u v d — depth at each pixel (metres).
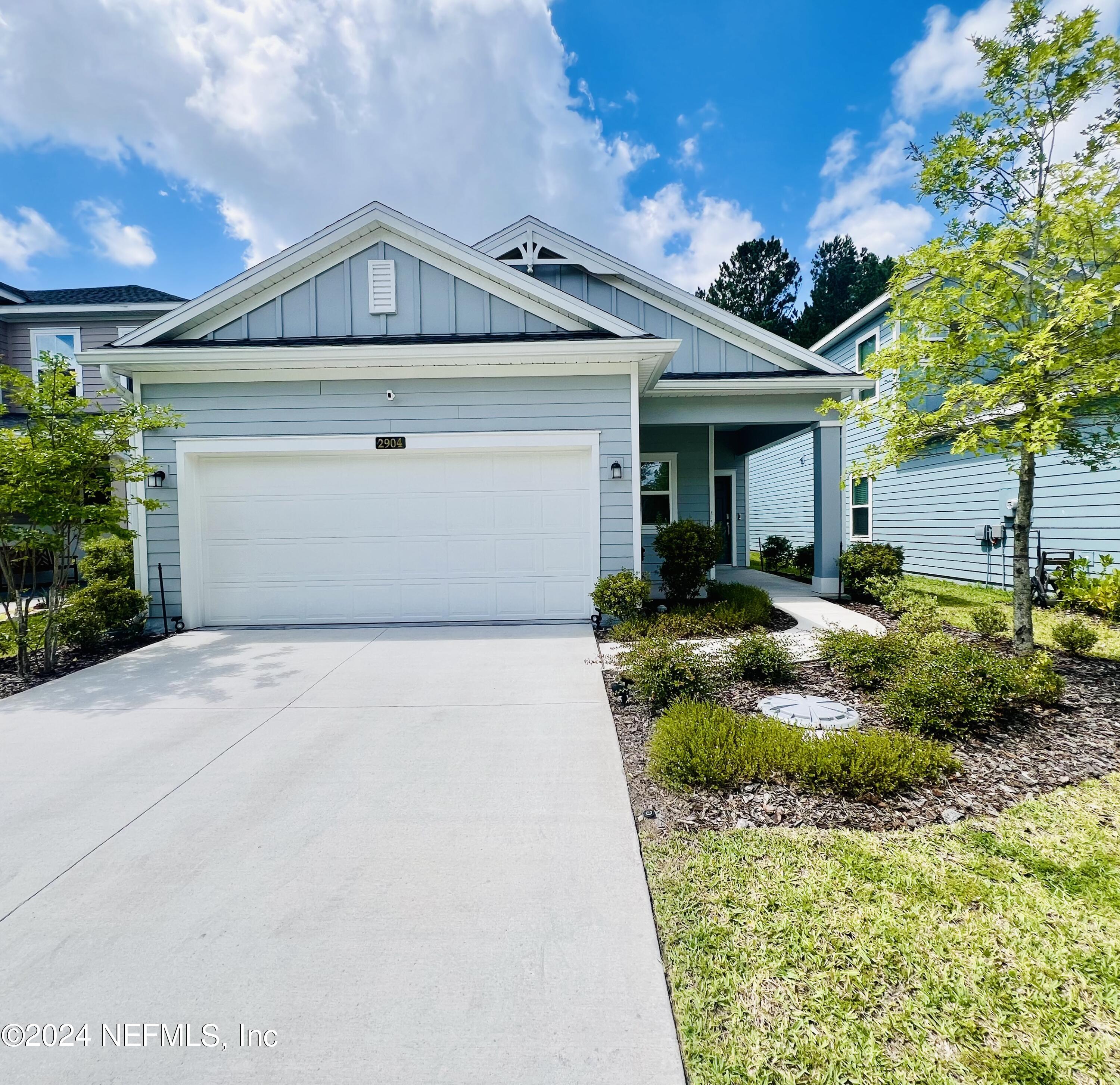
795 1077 1.61
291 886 2.46
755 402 9.51
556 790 3.22
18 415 13.23
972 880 2.38
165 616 7.21
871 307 11.99
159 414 6.48
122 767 3.60
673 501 11.81
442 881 2.47
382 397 7.26
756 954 2.03
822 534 9.60
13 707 4.75
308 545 7.45
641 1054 1.68
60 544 5.99
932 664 4.11
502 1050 1.71
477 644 6.45
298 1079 1.64
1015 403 4.80
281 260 7.19
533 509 7.48
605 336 7.32
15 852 2.74
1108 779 3.18
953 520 11.12
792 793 3.08
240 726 4.24
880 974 1.93
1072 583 7.43
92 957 2.09
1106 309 4.05
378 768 3.53
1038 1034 1.71
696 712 3.79
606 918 2.23
